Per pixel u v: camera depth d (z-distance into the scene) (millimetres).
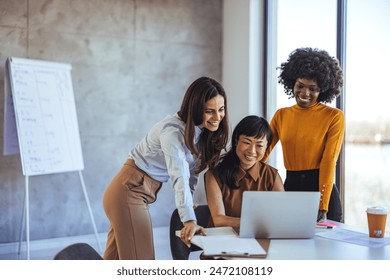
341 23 4023
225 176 2250
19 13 4656
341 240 1942
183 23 5527
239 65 5398
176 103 5512
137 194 2432
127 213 2406
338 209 2646
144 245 2443
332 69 2729
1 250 4621
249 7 5207
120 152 5203
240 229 1903
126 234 2422
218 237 1908
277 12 5020
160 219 5453
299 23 4621
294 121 2795
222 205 2201
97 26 5039
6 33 4605
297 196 1894
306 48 2822
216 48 5719
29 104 4199
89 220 5059
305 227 1934
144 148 2398
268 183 2293
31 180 4766
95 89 5047
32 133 4180
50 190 4859
